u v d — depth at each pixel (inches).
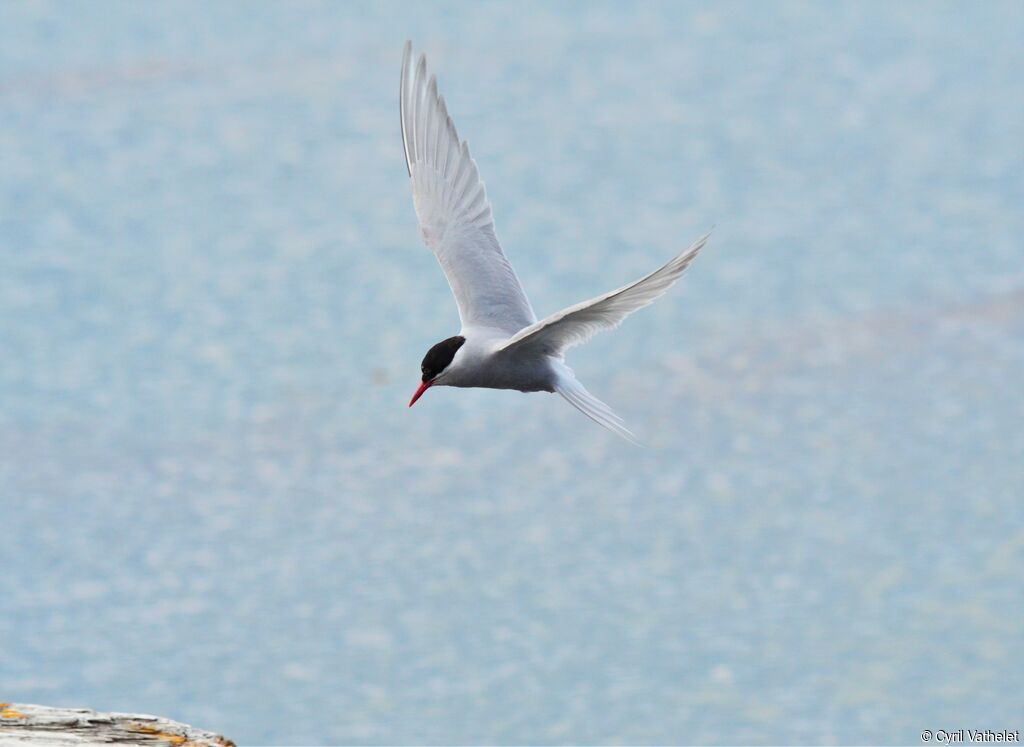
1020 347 2258.9
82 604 1467.8
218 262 2940.5
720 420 1983.3
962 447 1868.8
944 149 3833.7
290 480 1798.7
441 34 5620.1
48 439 1941.4
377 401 2071.9
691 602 1461.6
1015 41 5211.6
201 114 4493.1
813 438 1914.4
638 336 2338.8
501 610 1440.7
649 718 1226.0
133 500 1742.1
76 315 2564.0
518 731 1198.3
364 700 1252.5
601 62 5088.6
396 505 1720.0
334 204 3464.6
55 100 4640.8
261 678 1298.0
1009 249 2869.1
